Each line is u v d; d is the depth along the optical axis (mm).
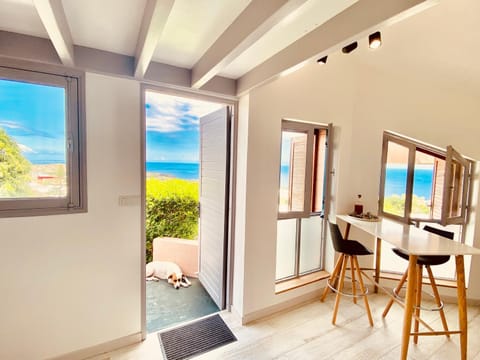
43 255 1647
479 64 2123
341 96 2699
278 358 1890
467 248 1777
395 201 3020
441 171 2945
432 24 1852
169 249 3359
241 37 1270
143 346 1977
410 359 1896
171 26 1411
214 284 2686
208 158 2832
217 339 2082
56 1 1097
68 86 1654
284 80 2332
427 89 2756
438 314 2541
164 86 1980
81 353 1808
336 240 2314
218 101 2232
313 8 1233
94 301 1827
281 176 2553
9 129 1536
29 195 1604
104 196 1813
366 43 2342
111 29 1454
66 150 1682
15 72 1516
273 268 2428
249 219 2234
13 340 1596
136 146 1906
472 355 1956
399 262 3043
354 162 2844
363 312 2504
